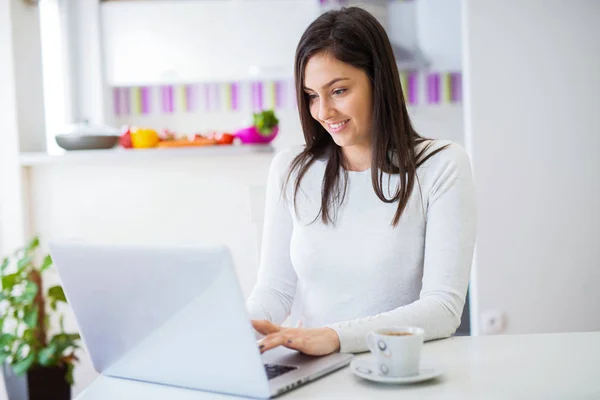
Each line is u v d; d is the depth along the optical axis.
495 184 3.23
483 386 1.08
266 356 1.27
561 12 3.18
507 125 3.22
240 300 1.02
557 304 3.25
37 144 3.33
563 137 3.22
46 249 3.21
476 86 3.22
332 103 1.51
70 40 4.92
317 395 1.07
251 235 3.16
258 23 5.08
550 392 1.04
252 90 5.61
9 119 3.13
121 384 1.23
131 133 3.20
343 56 1.47
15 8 3.16
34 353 2.86
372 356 1.26
